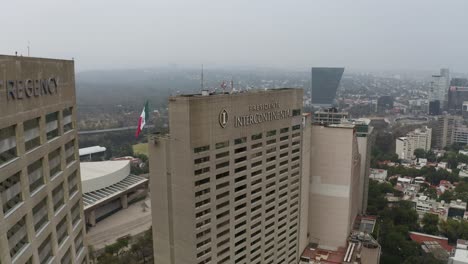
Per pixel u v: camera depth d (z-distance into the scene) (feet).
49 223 178.29
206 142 295.28
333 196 508.94
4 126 142.31
